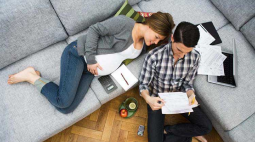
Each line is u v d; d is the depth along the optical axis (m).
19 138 1.29
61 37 1.55
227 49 1.58
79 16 1.47
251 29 1.53
